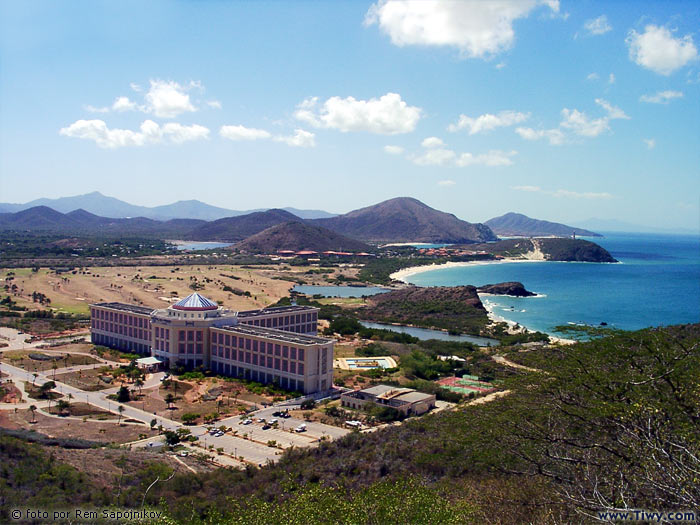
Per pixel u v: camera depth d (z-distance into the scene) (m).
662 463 38.25
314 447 96.25
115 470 79.94
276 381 142.75
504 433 51.25
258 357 149.88
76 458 83.31
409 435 89.44
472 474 62.38
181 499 69.69
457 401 130.62
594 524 40.53
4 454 76.94
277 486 73.69
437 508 49.41
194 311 166.12
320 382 142.50
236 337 155.38
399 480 58.62
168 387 141.38
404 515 48.97
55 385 138.50
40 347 184.88
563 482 46.56
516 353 67.50
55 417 115.62
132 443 101.62
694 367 43.97
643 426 42.06
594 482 43.19
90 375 151.00
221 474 82.75
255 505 56.31
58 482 69.31
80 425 110.94
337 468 78.81
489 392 133.88
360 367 168.50
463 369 159.62
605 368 49.03
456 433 57.84
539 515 46.97
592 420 46.53
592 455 46.16
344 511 50.62
